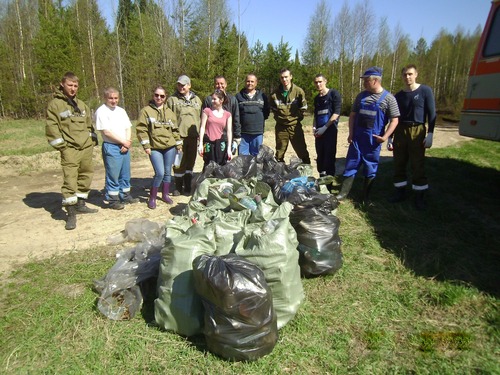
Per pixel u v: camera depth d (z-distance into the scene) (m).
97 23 27.08
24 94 22.95
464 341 2.94
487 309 3.36
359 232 5.00
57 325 3.14
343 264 4.16
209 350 2.82
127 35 27.38
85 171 5.56
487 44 6.43
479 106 6.55
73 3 26.22
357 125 5.75
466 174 8.37
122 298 3.29
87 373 2.66
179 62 23.45
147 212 5.80
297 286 3.20
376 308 3.41
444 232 5.06
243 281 2.62
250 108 6.46
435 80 37.47
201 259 2.81
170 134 5.81
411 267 4.12
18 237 4.93
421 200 5.84
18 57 25.50
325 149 6.43
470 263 4.23
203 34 24.02
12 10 26.42
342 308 3.39
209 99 5.98
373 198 6.32
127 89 24.81
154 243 3.91
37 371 2.68
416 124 5.59
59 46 21.19
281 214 3.62
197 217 3.73
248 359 2.70
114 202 5.92
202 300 2.80
